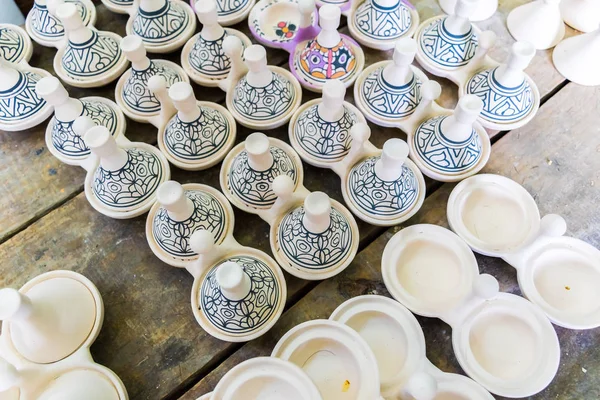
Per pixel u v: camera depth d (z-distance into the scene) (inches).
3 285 16.9
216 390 13.7
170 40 20.5
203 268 16.3
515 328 15.5
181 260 16.6
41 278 16.3
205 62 19.6
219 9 21.0
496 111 18.5
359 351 14.2
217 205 17.2
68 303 15.5
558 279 16.3
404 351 15.1
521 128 19.0
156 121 19.2
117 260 17.2
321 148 17.9
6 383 13.9
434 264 16.6
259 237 17.6
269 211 17.3
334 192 18.3
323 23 18.2
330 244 16.0
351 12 21.0
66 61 20.0
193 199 16.7
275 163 17.2
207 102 19.3
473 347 15.4
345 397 14.6
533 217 16.8
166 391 15.3
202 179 18.6
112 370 15.5
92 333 15.6
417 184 17.5
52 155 19.1
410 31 20.6
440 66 19.8
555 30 20.3
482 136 18.4
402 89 18.3
